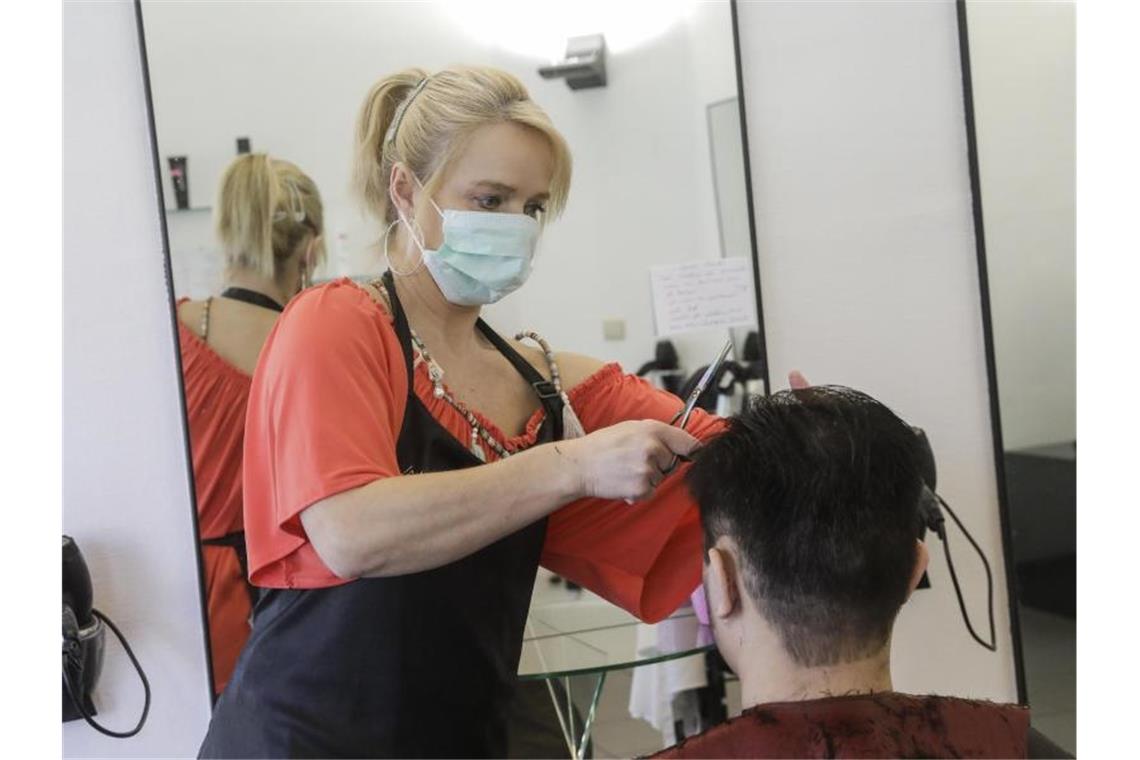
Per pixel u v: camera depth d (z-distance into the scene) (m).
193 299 1.34
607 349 1.42
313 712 1.04
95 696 1.35
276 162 1.36
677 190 1.42
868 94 1.43
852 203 1.44
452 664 1.10
